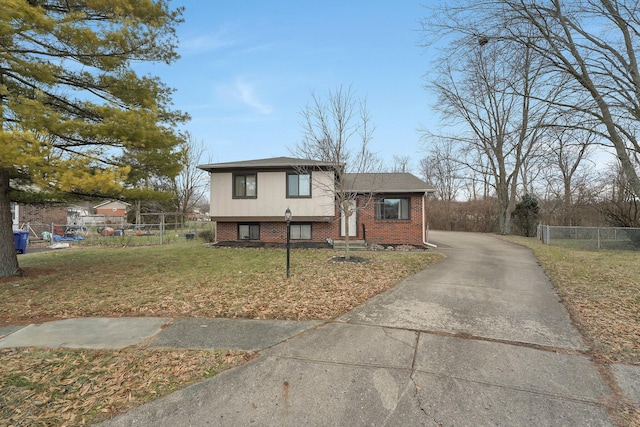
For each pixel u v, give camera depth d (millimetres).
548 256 11047
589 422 2500
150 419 2582
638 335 4074
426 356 3568
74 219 30141
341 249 12852
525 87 9633
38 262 10250
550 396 2828
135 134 7000
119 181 6598
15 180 8203
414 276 7613
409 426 2477
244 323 4605
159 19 7699
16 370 3316
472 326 4430
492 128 21953
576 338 4023
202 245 14680
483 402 2750
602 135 10578
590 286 6574
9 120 5988
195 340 4031
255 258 10484
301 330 4316
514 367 3322
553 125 10156
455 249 13391
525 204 22000
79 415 2631
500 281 7105
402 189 14273
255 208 14117
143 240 19031
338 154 10039
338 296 5895
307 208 13906
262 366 3369
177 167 8453
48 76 6406
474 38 9398
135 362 3486
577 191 23141
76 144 7094
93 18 7250
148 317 4922
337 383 3051
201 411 2678
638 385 2984
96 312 5184
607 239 14328
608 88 9383
